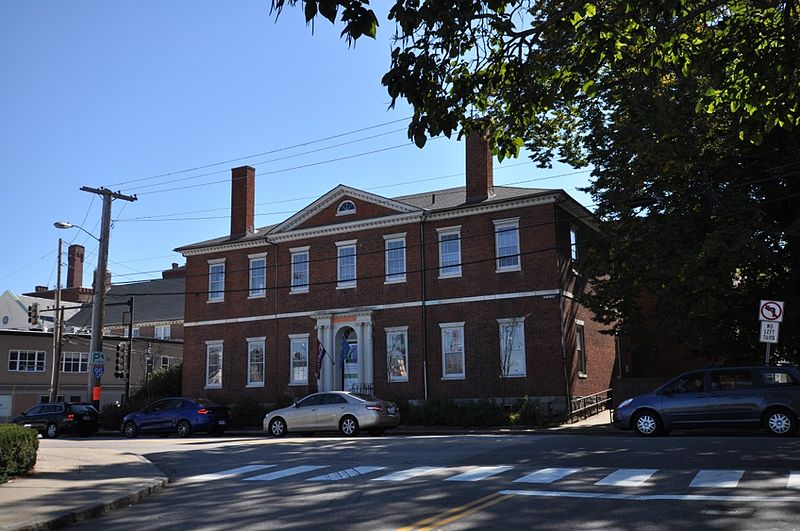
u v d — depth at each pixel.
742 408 17.42
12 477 12.77
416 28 8.41
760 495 8.90
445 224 32.47
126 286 66.94
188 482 12.98
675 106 19.20
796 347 23.06
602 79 20.80
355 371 34.34
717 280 20.36
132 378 56.25
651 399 18.72
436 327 31.95
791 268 22.00
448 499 9.55
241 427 32.34
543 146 24.48
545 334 29.44
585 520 7.93
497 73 10.05
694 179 21.81
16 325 64.25
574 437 18.36
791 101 11.23
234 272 38.41
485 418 26.83
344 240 35.00
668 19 8.91
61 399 54.19
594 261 23.92
